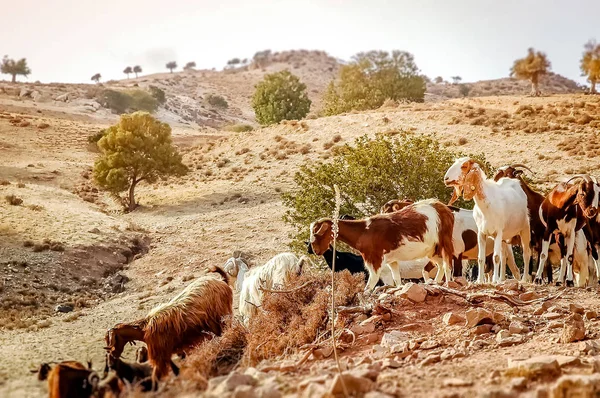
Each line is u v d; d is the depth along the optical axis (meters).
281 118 106.12
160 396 9.21
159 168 56.91
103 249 41.06
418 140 29.33
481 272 16.75
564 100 72.50
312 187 29.34
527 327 11.73
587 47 107.00
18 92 133.38
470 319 11.88
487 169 29.72
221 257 39.59
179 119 149.25
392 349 10.93
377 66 108.12
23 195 52.56
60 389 10.02
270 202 51.44
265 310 14.39
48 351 20.33
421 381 8.87
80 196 57.25
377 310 13.02
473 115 62.88
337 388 8.19
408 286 13.65
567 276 16.81
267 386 8.27
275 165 61.12
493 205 16.45
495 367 9.42
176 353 13.84
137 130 57.34
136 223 49.75
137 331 13.73
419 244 15.34
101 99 137.75
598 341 10.62
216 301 14.28
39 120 92.50
